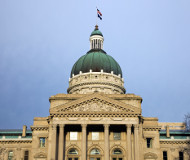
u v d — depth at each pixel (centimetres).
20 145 9544
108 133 8231
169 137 9544
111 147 8519
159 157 8744
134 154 8106
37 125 9038
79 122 8250
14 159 9375
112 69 12031
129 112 8294
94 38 12962
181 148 9369
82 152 8050
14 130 10838
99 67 11869
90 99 8400
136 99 8850
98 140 8556
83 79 11781
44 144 8906
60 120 8262
